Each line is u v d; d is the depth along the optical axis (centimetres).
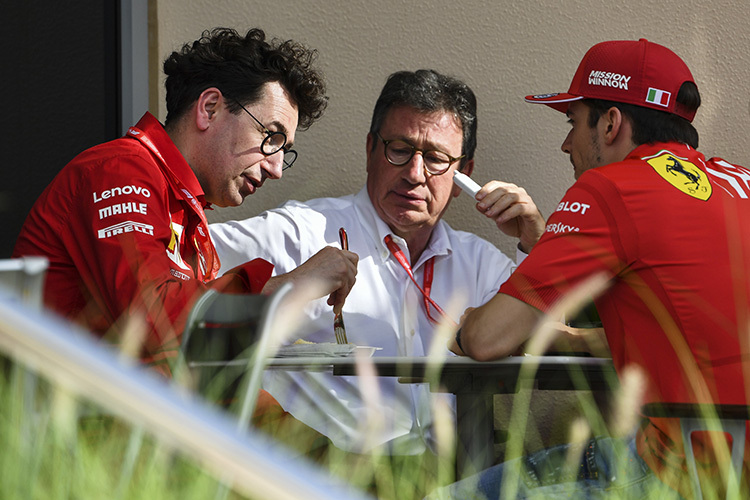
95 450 311
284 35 1039
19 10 1011
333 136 1052
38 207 602
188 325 431
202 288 554
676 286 532
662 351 531
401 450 577
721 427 456
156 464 290
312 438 598
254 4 1032
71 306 593
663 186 565
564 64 1059
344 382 848
